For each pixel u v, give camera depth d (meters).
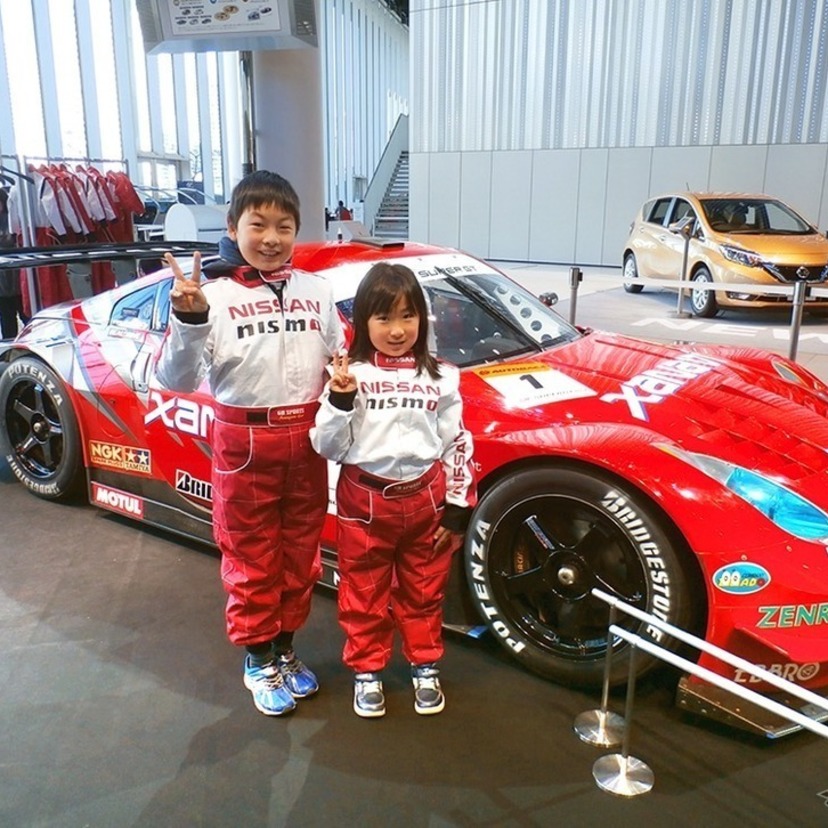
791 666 2.16
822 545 2.15
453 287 3.25
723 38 13.58
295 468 2.25
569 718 2.37
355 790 2.09
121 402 3.47
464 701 2.45
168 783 2.12
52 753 2.24
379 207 22.53
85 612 3.00
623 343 3.33
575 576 2.39
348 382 2.03
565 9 14.79
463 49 16.02
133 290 3.65
